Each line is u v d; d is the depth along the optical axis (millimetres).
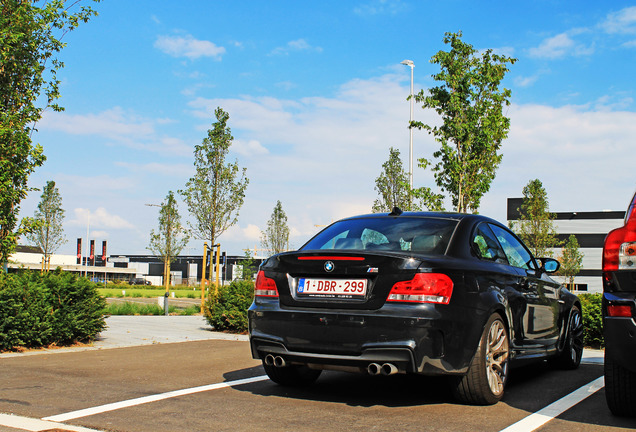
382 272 4352
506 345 4918
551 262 6426
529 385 5691
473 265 4766
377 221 5480
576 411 4461
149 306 20719
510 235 6043
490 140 14625
